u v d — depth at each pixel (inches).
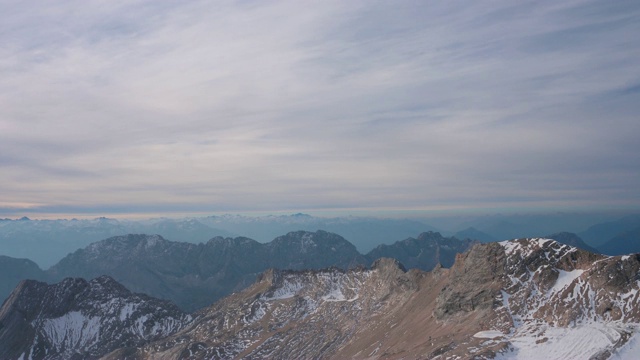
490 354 7544.3
